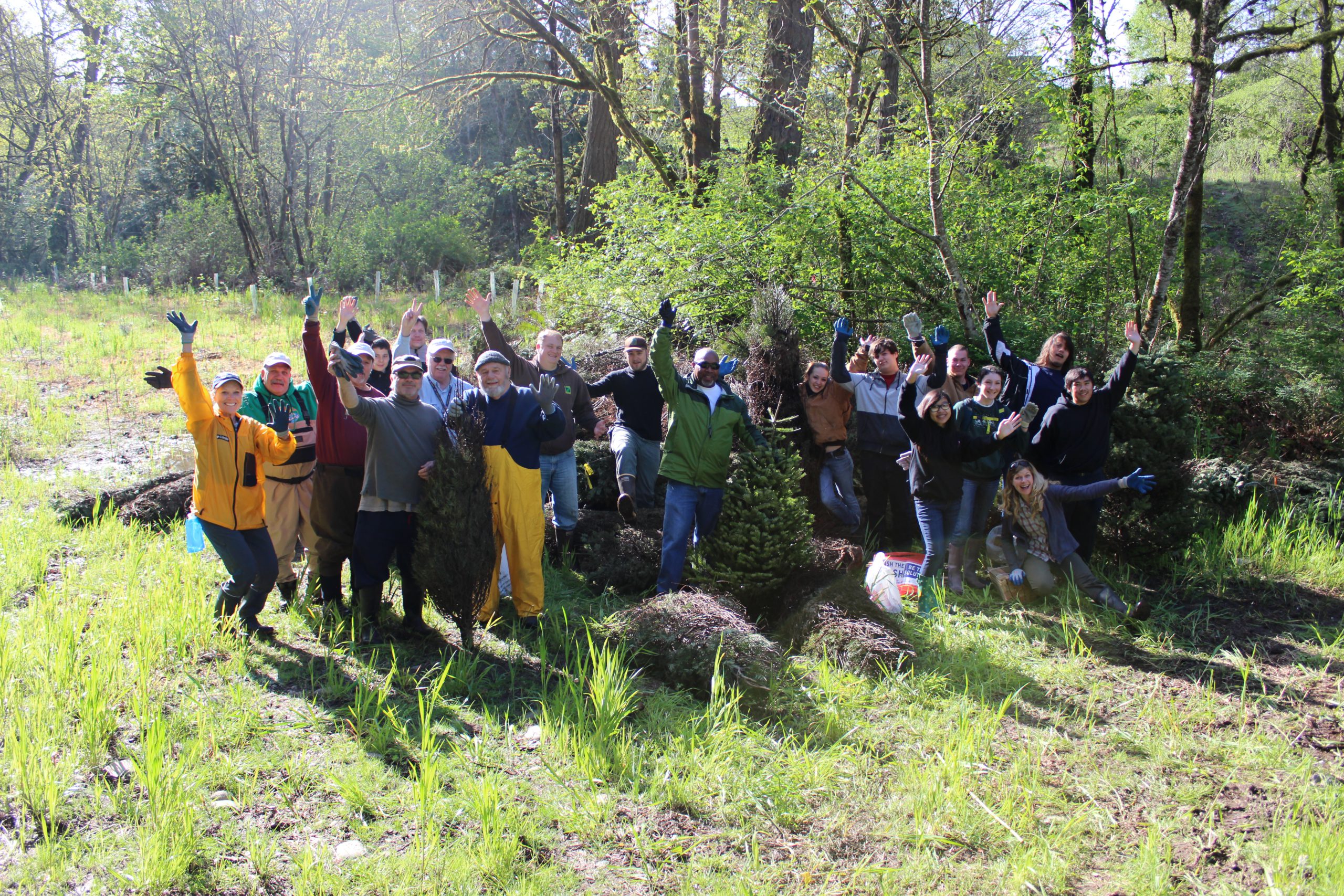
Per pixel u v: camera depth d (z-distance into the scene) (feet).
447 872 11.21
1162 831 12.73
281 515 19.19
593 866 11.71
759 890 11.32
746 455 20.34
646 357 23.32
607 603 20.43
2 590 18.53
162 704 14.53
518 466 18.44
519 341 36.60
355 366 18.22
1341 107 45.47
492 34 51.37
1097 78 32.96
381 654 17.25
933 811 12.87
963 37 30.14
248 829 11.93
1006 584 20.56
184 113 93.71
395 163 101.86
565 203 89.45
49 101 120.37
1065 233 33.14
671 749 14.32
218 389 16.67
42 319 61.26
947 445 20.34
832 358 24.03
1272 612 20.88
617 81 50.39
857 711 15.79
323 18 83.30
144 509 23.81
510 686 16.40
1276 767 14.39
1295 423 31.30
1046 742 14.98
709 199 38.22
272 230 93.15
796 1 41.47
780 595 20.12
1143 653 18.60
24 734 12.55
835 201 31.53
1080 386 20.07
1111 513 23.06
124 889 10.68
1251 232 48.73
